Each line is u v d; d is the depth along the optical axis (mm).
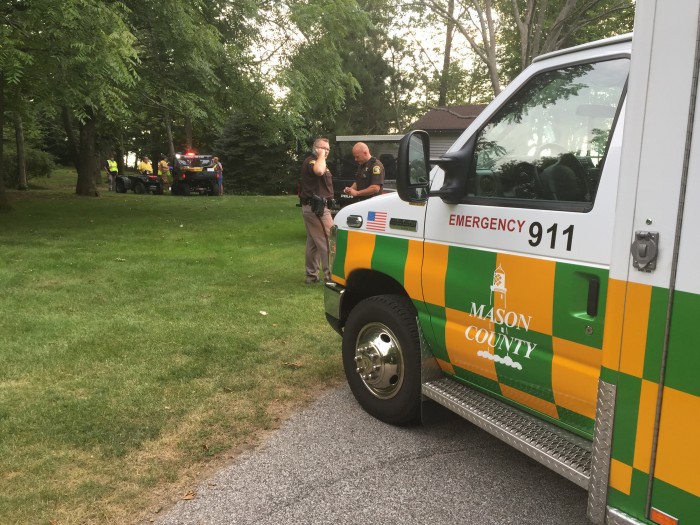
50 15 9664
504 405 2871
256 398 3938
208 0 13805
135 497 2805
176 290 6875
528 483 2973
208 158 26188
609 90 2309
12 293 6539
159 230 12359
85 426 3457
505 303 2617
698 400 1709
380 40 26562
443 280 2963
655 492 1851
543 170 2510
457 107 17000
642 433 1873
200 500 2797
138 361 4527
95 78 10508
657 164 1774
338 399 3971
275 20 14906
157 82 13766
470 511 2736
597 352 2230
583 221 2273
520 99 2674
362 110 28297
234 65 14602
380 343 3547
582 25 10430
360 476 3023
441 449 3311
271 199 23672
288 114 14867
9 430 3389
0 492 2799
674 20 1713
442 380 3238
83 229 12164
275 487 2914
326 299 4133
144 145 44906
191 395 3938
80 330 5227
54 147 43844
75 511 2678
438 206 3020
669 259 1757
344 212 3928
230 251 9758
